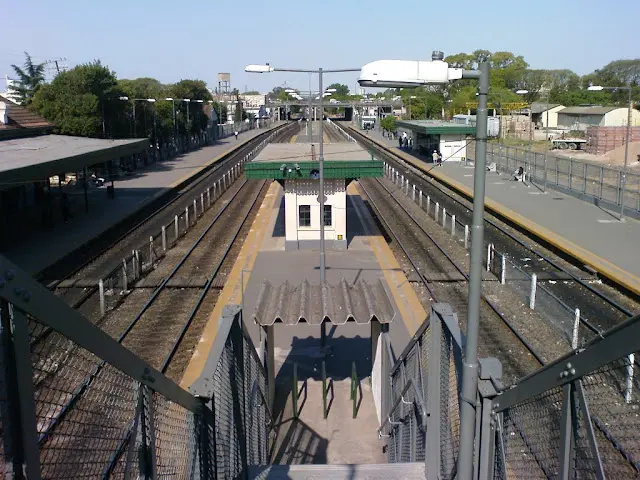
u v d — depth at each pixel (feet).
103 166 144.46
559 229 84.48
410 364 28.02
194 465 16.39
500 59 361.51
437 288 62.95
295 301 37.06
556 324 50.65
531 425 14.49
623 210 90.63
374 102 330.95
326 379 40.78
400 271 67.62
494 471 16.92
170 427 15.37
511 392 15.14
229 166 176.45
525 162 136.05
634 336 9.63
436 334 21.71
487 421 16.99
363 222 96.48
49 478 10.73
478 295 18.19
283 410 38.19
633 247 73.82
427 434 22.30
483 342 48.49
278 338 48.62
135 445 12.55
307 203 77.15
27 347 8.55
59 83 148.46
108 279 60.95
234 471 21.53
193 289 62.75
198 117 239.30
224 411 19.72
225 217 103.65
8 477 8.23
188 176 148.05
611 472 12.12
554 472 13.24
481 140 18.61
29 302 8.41
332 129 352.08
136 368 12.15
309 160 77.87
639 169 145.59
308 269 68.28
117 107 159.43
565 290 62.28
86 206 101.30
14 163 74.02
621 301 58.34
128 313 55.21
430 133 170.71
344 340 48.19
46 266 67.21
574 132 227.61
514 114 259.60
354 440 34.83
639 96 293.64
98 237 84.17
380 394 36.45
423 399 24.03
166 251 79.10
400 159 193.67
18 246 77.10
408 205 113.80
